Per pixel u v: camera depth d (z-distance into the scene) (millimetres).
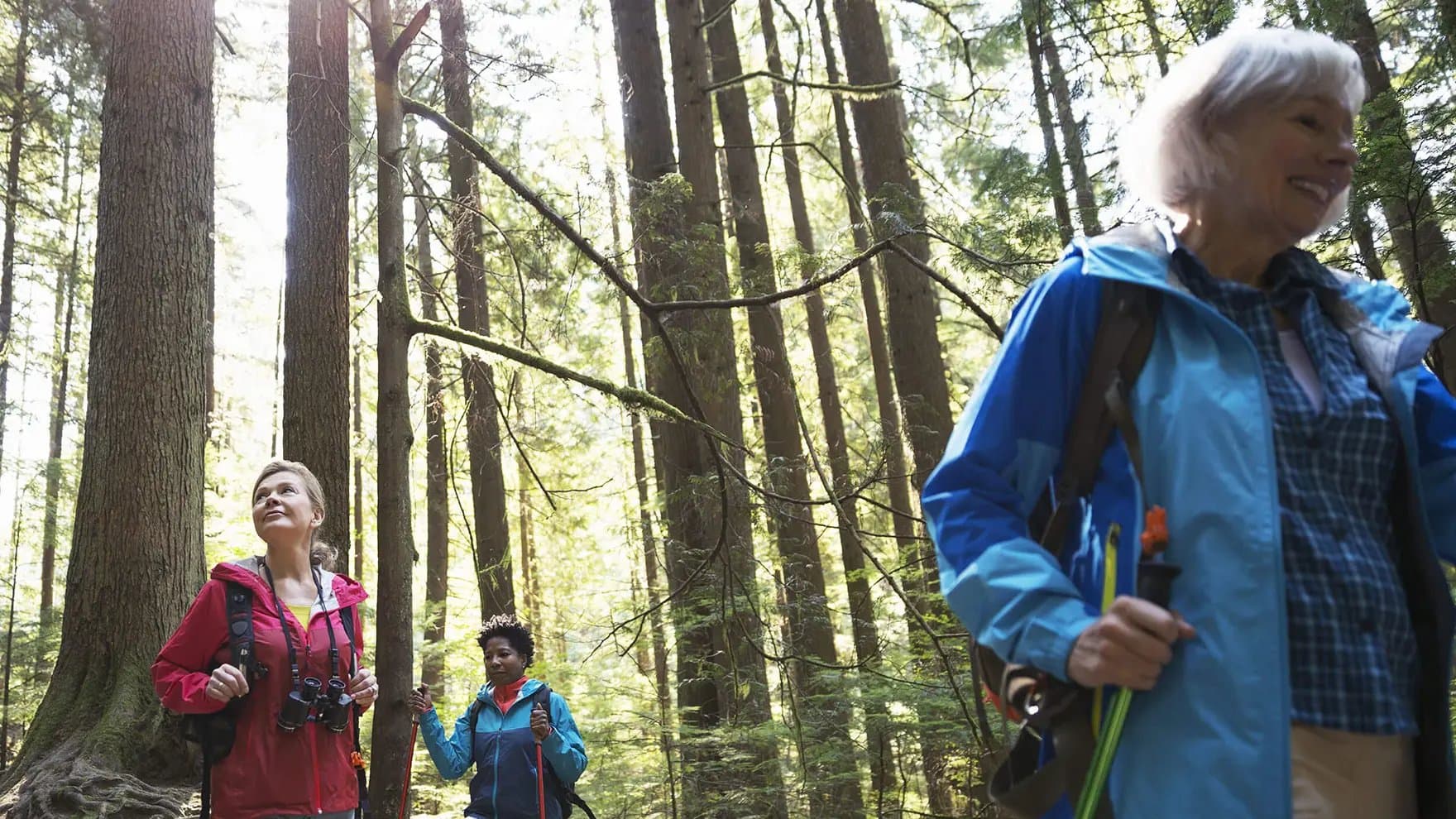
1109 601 1328
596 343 17719
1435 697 1383
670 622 8086
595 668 9188
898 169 11547
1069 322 1448
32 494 17406
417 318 5836
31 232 19141
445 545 15078
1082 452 1425
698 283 8844
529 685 5289
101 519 5797
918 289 10789
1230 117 1454
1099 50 10945
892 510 5812
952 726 6527
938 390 10594
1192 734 1242
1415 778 1389
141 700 5508
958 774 7055
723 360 8844
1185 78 1506
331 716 3389
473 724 5309
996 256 7789
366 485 17312
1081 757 1337
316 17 6652
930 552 7906
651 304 5789
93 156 16062
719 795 7223
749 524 8039
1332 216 1499
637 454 17969
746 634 6391
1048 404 1443
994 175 10336
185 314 6078
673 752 7895
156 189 6094
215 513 14672
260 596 3408
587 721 8258
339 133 6547
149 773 5359
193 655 3350
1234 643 1239
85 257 20453
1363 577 1301
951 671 5375
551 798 5172
